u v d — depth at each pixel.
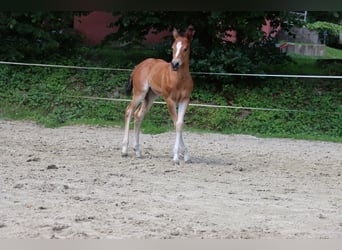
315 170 10.62
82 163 10.18
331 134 15.45
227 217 6.91
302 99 16.78
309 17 17.33
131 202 7.45
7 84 17.44
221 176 9.59
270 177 9.71
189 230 6.23
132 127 15.34
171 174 9.57
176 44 10.25
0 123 15.43
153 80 10.87
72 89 17.31
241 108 15.95
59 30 19.48
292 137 14.91
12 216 6.54
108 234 5.98
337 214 7.26
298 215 7.14
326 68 18.66
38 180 8.56
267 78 17.50
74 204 7.21
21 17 18.19
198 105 16.12
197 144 13.32
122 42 18.23
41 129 14.84
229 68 17.03
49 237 5.79
